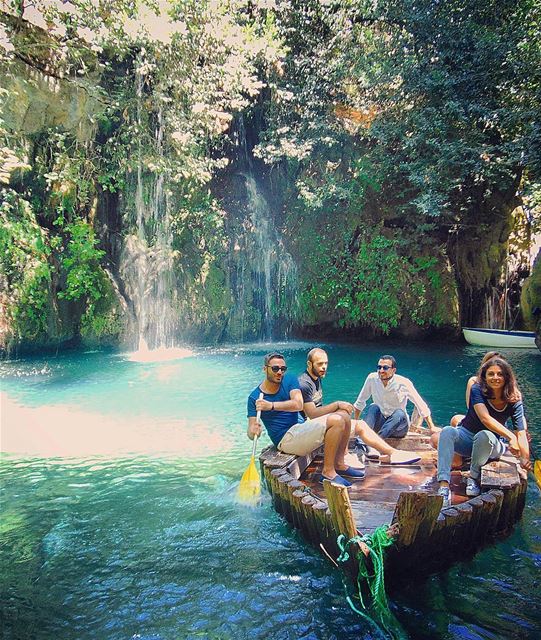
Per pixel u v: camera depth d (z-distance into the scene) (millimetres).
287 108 16188
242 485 4824
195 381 10508
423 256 16797
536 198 13938
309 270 16969
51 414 7980
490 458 4531
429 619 3182
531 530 4254
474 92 14297
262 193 17047
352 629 3092
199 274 15727
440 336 16969
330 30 15711
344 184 16297
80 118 13117
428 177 14234
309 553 3914
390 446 5352
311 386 5012
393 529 3357
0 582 3559
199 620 3168
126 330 14539
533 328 15797
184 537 4168
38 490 5129
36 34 11969
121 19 11906
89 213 14562
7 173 11586
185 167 14094
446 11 14273
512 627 3105
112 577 3615
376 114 16016
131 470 5656
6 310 12914
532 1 13367
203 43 13047
